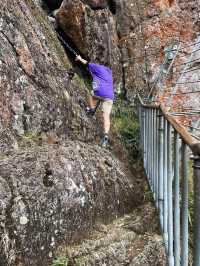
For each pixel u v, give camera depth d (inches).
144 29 227.3
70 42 199.3
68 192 110.0
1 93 116.7
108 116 163.9
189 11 229.3
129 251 114.7
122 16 230.2
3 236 90.4
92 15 204.5
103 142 159.8
